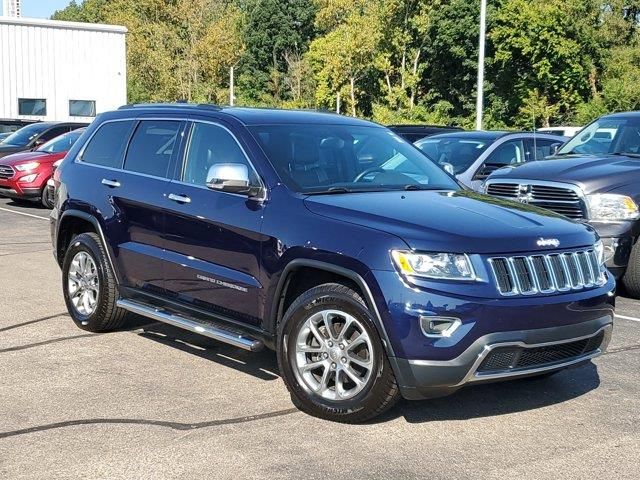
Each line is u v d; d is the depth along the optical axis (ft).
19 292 27.58
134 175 20.90
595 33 156.97
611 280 17.19
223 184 17.38
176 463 13.71
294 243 16.20
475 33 163.12
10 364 19.40
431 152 37.73
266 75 264.52
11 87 123.65
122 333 22.48
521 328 14.75
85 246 22.13
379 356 14.92
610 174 27.37
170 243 19.38
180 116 20.53
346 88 191.01
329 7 195.62
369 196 17.13
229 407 16.56
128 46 191.93
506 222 15.98
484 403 17.06
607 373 19.36
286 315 16.28
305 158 18.43
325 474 13.34
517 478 13.29
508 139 37.04
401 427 15.57
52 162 54.60
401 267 14.60
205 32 195.72
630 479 13.28
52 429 15.23
